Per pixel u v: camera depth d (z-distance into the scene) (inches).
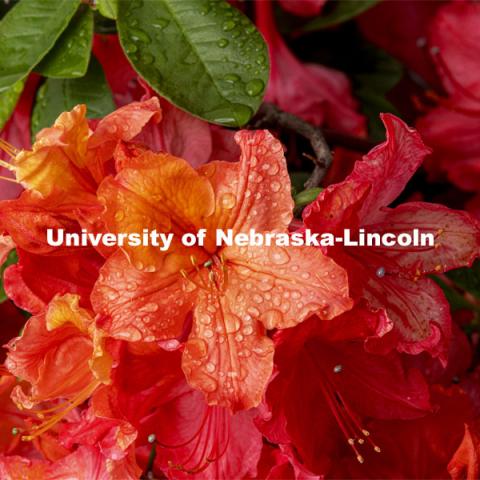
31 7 56.7
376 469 56.2
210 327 45.2
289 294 44.3
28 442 60.7
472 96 75.7
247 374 44.3
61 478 54.5
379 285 49.9
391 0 83.4
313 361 52.2
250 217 45.6
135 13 55.2
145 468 54.6
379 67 82.0
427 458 56.8
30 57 55.3
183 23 54.8
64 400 56.9
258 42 54.2
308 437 52.1
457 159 74.3
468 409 57.1
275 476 51.6
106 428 49.9
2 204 45.8
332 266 43.6
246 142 45.3
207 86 53.0
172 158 44.2
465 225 50.7
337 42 82.4
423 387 52.8
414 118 85.3
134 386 47.4
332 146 68.2
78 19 57.6
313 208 44.1
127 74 66.1
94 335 44.3
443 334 49.9
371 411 53.6
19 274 47.8
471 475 54.0
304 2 73.8
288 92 74.8
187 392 50.5
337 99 75.3
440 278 65.2
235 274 45.9
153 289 45.3
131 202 44.1
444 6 77.8
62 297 45.6
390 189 49.1
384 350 48.5
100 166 47.7
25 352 47.2
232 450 50.7
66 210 46.8
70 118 45.9
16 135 62.4
